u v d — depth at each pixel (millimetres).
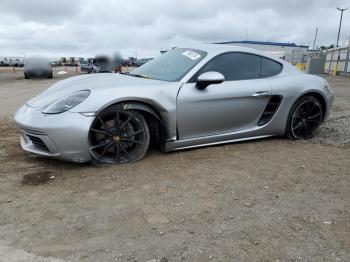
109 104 3324
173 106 3643
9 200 2752
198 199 2791
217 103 3906
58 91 3680
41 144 3350
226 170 3453
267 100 4297
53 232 2287
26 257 2021
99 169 3416
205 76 3682
